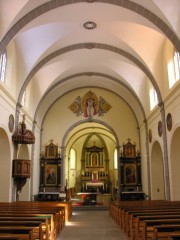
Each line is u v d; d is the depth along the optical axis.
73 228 12.55
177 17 11.41
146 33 14.71
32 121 20.58
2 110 13.55
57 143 24.12
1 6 11.28
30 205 12.45
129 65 19.12
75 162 34.47
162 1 11.10
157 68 16.08
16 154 15.96
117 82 22.00
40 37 15.18
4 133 14.31
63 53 17.39
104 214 19.12
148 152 20.50
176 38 11.80
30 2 11.57
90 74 21.98
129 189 23.12
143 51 15.72
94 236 10.54
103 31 15.37
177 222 6.44
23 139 15.48
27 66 16.27
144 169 22.34
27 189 19.72
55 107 24.77
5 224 6.36
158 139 17.53
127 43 15.59
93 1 12.29
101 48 17.17
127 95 23.67
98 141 35.16
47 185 23.20
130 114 24.72
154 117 18.50
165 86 15.73
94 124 28.44
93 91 24.95
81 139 34.59
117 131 24.41
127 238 10.05
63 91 24.34
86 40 16.48
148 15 12.20
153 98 19.12
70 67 20.22
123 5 12.30
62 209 12.31
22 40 15.12
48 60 17.11
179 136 14.48
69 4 12.43
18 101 16.20
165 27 12.08
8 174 14.82
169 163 15.16
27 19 12.28
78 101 24.83
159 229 5.61
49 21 13.48
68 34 15.50
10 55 14.99
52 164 23.62
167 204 12.20
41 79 20.09
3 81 14.10
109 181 32.94
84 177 33.41
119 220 12.77
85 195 26.19
